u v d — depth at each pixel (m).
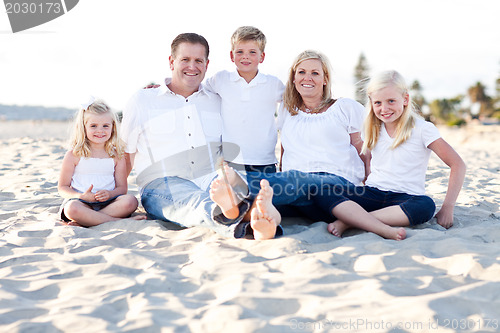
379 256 2.29
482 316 1.68
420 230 2.78
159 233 2.93
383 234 2.75
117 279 2.15
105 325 1.70
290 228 3.00
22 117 43.69
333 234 2.87
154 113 3.45
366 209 3.09
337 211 2.89
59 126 29.45
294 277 2.08
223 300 1.87
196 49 3.40
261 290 1.95
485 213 3.45
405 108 3.05
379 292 1.89
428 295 1.86
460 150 12.95
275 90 3.73
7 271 2.29
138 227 3.08
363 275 2.11
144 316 1.74
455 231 2.82
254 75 3.72
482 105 58.34
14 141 10.41
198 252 2.49
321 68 3.37
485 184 5.21
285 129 3.50
